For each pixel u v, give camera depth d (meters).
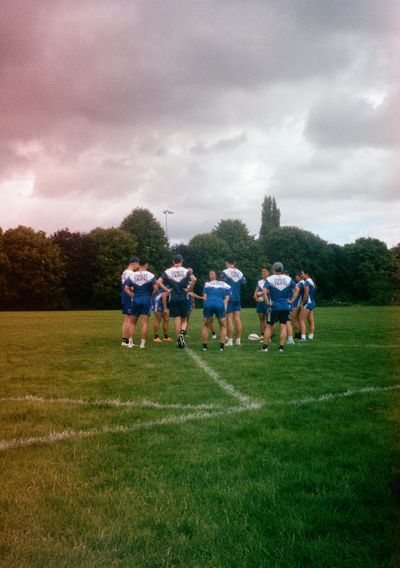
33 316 31.28
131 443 4.33
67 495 3.24
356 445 4.18
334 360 9.33
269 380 7.25
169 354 10.41
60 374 7.95
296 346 11.80
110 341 13.52
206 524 2.85
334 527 2.83
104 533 2.75
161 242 72.75
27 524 2.85
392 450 4.05
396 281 76.31
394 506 3.05
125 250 68.12
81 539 2.69
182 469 3.69
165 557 2.52
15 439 4.46
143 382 7.18
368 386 6.76
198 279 71.25
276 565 2.44
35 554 2.54
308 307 13.54
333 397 6.05
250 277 72.62
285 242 77.00
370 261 77.38
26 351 11.13
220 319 11.05
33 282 61.47
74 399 6.11
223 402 5.85
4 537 2.71
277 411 5.41
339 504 3.11
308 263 75.38
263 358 9.67
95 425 4.93
